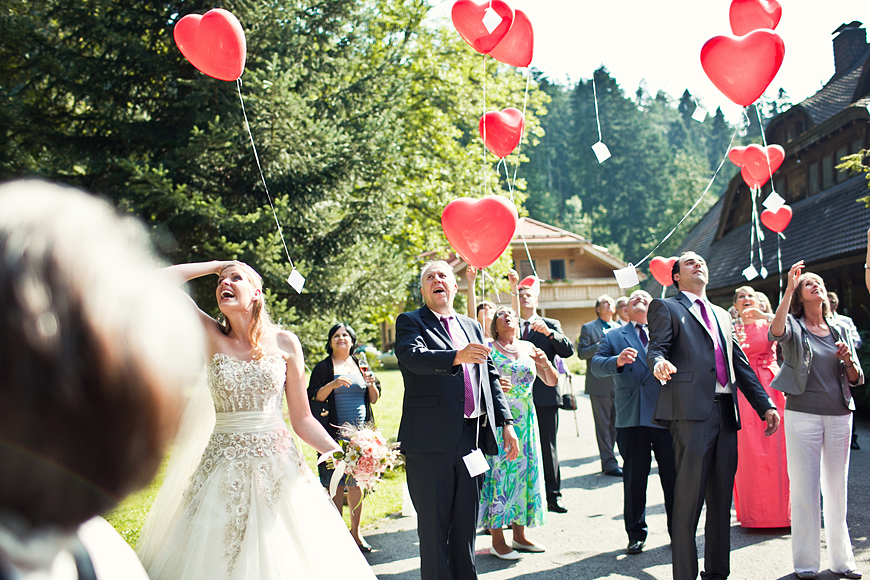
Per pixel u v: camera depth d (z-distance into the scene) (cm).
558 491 570
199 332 53
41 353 43
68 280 44
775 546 457
